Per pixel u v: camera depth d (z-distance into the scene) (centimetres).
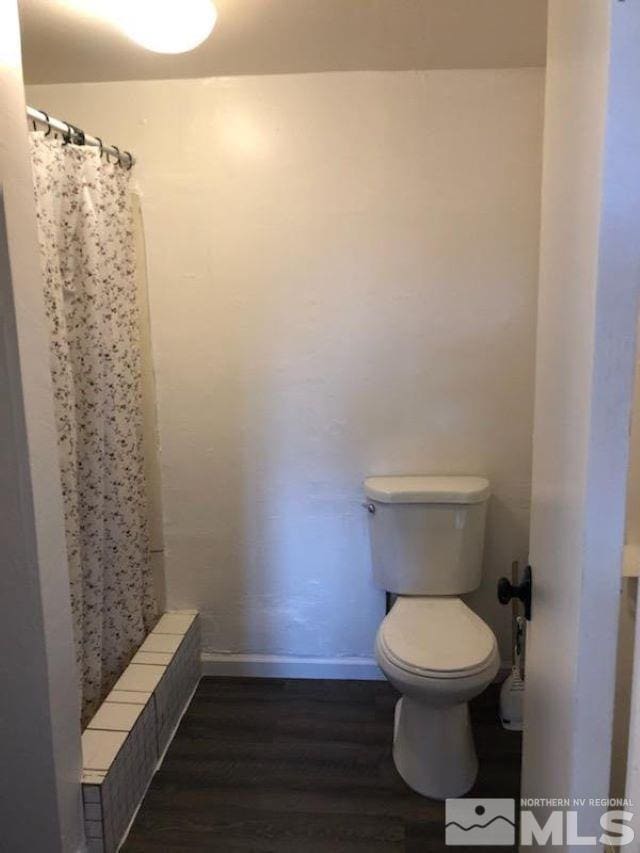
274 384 234
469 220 219
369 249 223
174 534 247
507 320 224
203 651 254
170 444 240
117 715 185
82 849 159
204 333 232
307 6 165
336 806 183
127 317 217
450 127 214
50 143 168
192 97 217
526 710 119
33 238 137
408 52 197
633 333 63
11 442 134
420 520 221
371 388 232
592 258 66
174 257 227
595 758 69
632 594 93
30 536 137
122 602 213
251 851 168
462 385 230
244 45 190
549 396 96
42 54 193
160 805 185
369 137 216
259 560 247
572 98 81
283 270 226
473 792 187
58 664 147
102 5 161
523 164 214
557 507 86
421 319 226
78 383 186
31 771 146
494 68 209
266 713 229
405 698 196
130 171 221
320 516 242
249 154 220
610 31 59
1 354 132
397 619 204
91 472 189
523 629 208
